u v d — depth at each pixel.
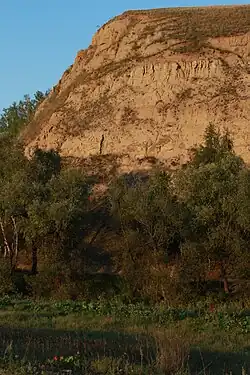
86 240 48.59
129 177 57.56
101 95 67.81
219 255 34.16
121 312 23.89
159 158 59.06
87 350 13.46
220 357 14.22
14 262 42.22
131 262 34.56
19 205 39.50
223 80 62.78
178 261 33.28
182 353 11.56
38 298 31.34
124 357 12.26
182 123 60.56
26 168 42.53
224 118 59.06
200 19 73.69
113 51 73.00
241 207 34.38
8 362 10.80
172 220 35.72
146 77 65.81
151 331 18.61
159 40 70.19
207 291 33.12
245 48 65.81
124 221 40.44
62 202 38.44
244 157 56.25
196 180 36.94
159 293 30.61
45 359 11.85
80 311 24.52
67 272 33.31
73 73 76.31
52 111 72.31
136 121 62.59
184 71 64.75
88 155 62.34
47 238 38.84
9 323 20.44
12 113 95.62
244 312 24.58
